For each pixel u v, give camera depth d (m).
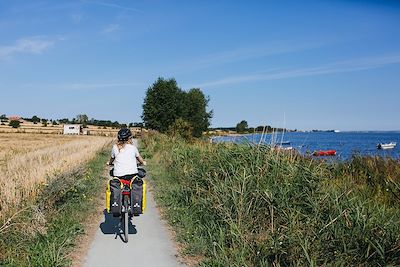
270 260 5.83
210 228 7.52
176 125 43.50
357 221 5.92
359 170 10.93
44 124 123.12
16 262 5.86
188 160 14.76
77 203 10.14
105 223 8.78
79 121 145.75
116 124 141.50
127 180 7.44
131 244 7.21
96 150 28.47
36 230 7.02
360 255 5.52
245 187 7.54
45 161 16.59
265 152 8.59
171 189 12.32
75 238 7.42
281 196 7.04
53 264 5.89
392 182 9.31
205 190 9.01
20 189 9.16
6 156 20.97
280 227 6.54
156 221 9.02
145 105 61.28
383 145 25.73
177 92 62.78
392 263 5.33
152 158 25.16
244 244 6.28
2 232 6.52
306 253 5.25
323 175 8.10
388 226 6.04
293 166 8.02
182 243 7.27
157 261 6.34
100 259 6.39
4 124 118.88
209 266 6.00
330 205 6.70
